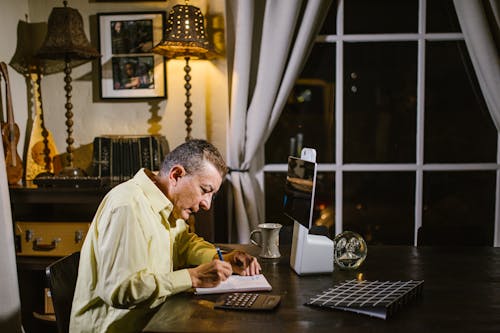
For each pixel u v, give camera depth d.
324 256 1.75
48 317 2.59
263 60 2.77
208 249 1.87
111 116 2.93
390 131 3.00
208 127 2.90
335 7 2.92
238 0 2.71
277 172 3.03
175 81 2.89
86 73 2.91
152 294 1.44
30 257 2.53
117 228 1.46
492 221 3.03
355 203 3.04
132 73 2.89
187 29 2.54
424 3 2.89
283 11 2.71
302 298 1.53
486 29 2.70
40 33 2.89
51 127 2.93
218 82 2.86
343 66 2.97
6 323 2.32
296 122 3.02
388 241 3.06
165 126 2.92
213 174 1.62
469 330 1.28
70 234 2.51
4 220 2.31
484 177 3.01
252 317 1.37
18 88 2.77
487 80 2.75
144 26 2.86
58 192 2.43
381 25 2.93
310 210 1.67
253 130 2.82
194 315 1.39
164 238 1.65
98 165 2.71
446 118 2.99
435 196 3.02
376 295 1.46
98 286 1.51
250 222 2.85
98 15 2.87
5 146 2.55
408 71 2.96
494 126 2.98
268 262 1.93
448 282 1.68
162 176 1.66
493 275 1.75
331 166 3.01
